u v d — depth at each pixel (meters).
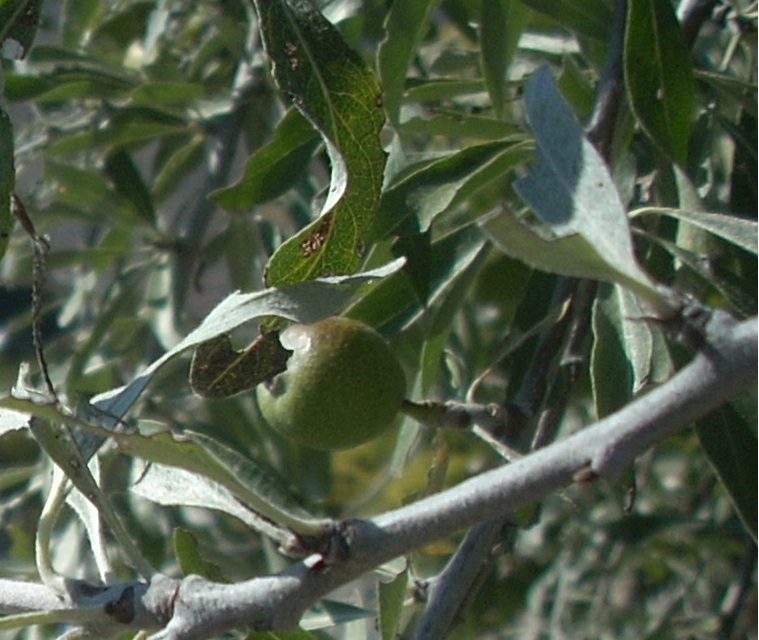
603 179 0.31
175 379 0.63
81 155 0.69
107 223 0.64
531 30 0.54
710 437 0.41
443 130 0.49
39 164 0.74
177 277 0.63
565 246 0.30
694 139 0.48
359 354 0.40
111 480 0.60
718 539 0.65
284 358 0.39
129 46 0.71
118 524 0.35
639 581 0.69
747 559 0.62
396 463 0.49
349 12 0.51
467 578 0.42
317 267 0.38
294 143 0.48
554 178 0.32
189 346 0.36
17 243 0.68
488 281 0.57
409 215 0.44
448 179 0.45
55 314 0.75
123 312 0.65
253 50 0.61
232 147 0.63
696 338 0.31
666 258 0.45
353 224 0.39
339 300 0.35
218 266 0.74
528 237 0.30
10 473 0.62
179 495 0.36
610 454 0.31
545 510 0.68
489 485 0.32
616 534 0.63
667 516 0.63
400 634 0.44
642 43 0.42
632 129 0.46
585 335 0.45
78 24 0.62
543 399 0.43
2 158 0.37
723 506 0.66
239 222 0.63
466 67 0.56
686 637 0.65
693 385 0.31
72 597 0.35
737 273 0.45
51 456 0.35
